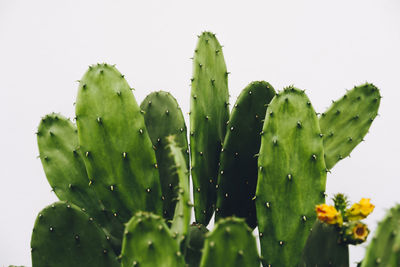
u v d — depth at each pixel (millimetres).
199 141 1473
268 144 1373
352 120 1608
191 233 1410
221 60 1556
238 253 1181
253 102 1488
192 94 1455
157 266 1210
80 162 1488
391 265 1117
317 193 1381
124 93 1386
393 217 1124
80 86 1384
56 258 1384
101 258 1394
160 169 1485
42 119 1499
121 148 1391
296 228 1381
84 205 1483
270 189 1379
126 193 1411
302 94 1375
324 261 1273
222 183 1501
